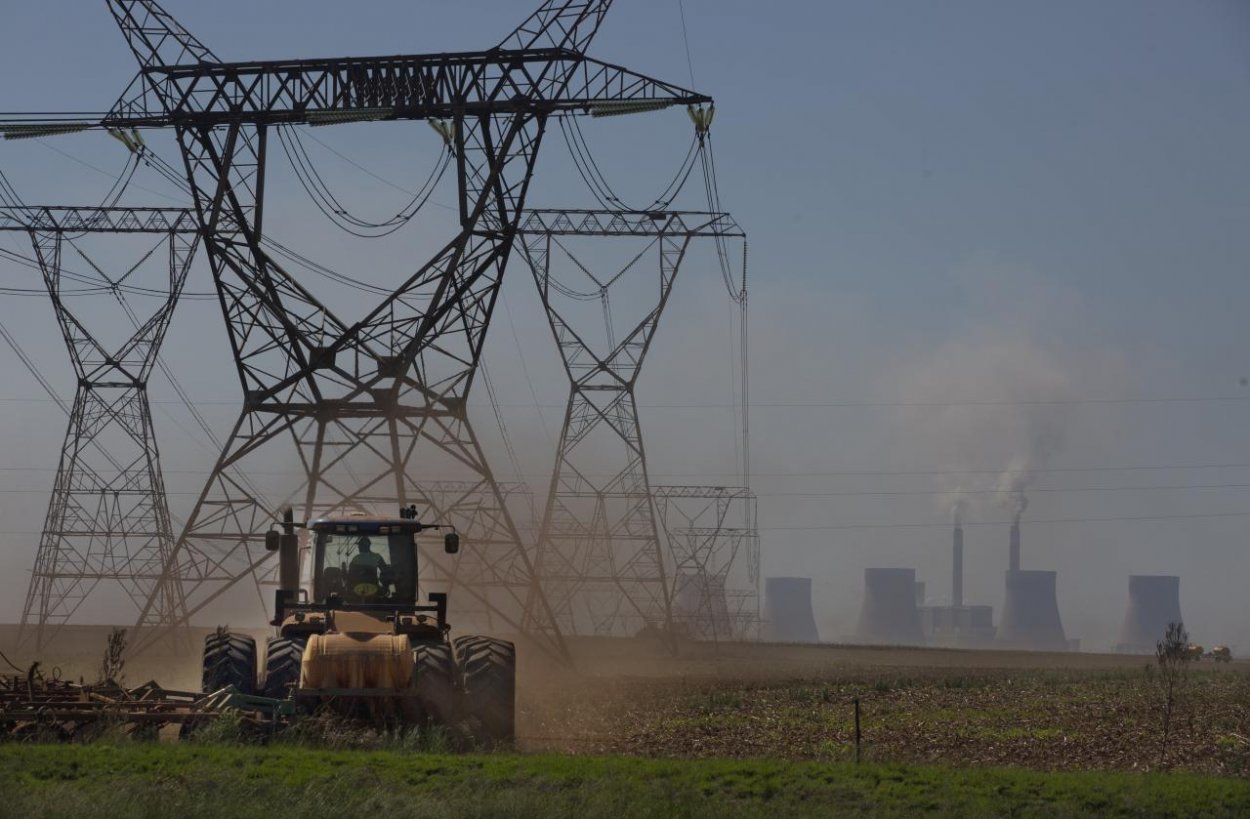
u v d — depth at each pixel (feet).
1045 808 255.50
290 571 376.27
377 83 630.33
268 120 639.76
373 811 229.86
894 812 246.88
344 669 312.50
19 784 242.99
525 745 352.49
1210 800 267.80
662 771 274.57
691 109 620.08
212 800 231.50
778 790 264.72
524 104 620.49
